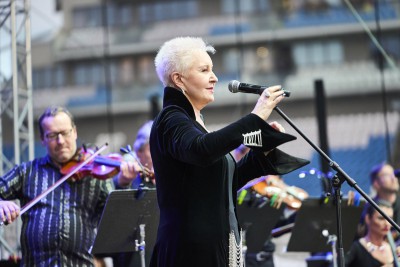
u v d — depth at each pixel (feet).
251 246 47.32
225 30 146.92
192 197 27.43
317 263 54.19
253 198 46.75
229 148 25.86
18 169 40.19
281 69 143.43
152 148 28.25
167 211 27.73
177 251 27.17
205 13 149.79
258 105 27.17
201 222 27.27
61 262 38.37
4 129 66.69
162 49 29.55
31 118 54.39
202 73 28.86
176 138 26.66
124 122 144.87
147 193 37.93
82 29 144.15
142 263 38.73
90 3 144.66
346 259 49.80
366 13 134.00
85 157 41.19
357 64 139.33
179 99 28.53
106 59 144.66
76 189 39.81
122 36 148.97
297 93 134.31
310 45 143.64
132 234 38.70
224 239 27.45
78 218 39.27
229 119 131.95
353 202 45.91
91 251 38.29
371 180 56.59
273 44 145.18
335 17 142.51
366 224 50.26
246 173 29.71
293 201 50.01
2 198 39.32
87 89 144.15
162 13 150.41
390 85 133.28
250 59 144.77
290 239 46.68
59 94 142.72
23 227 39.11
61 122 40.04
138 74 148.25
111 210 37.45
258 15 146.72
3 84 56.39
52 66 142.20
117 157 42.57
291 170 29.14
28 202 39.50
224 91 134.31
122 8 149.79
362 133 112.88
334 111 135.95
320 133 62.03
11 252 52.11
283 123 114.21
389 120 122.01
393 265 49.11
